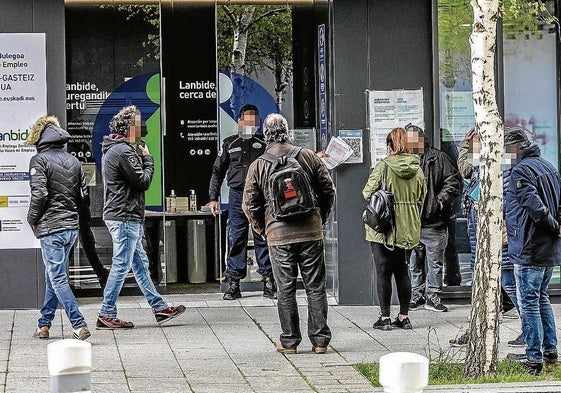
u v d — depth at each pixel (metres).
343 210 13.54
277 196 10.51
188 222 15.12
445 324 12.41
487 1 9.39
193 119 15.02
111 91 14.55
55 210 11.10
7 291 13.16
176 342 11.30
